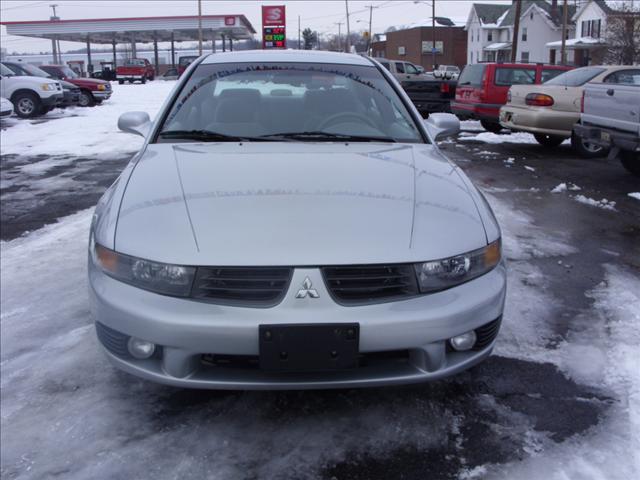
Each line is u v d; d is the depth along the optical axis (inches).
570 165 349.7
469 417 99.0
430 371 89.0
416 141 132.8
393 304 86.0
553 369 114.0
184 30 2037.4
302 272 83.7
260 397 103.8
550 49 2279.8
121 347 90.6
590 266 172.2
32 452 89.8
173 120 133.7
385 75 153.3
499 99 487.2
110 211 98.4
